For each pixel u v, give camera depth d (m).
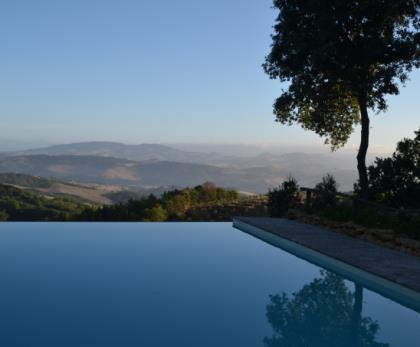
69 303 6.20
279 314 5.94
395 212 12.19
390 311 6.20
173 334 5.15
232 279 7.74
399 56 14.95
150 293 6.77
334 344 4.98
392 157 16.73
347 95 17.52
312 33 15.34
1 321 5.47
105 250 10.08
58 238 11.52
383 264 7.89
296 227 12.45
